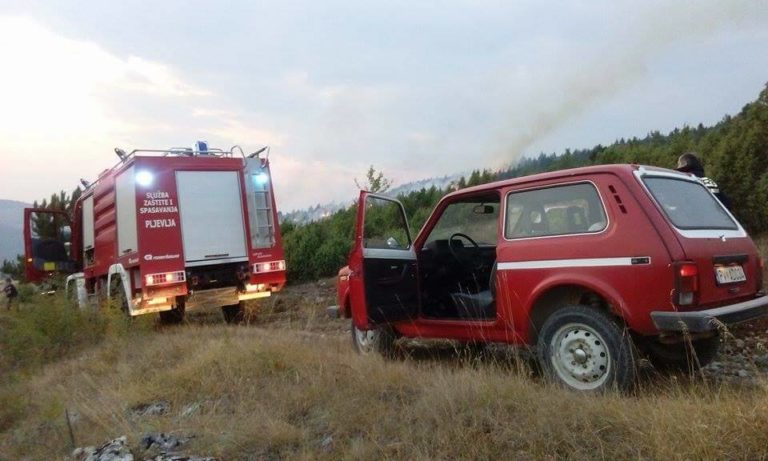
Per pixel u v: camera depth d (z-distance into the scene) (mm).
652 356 5582
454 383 4609
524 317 5312
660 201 4789
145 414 5383
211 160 11500
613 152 17000
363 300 6152
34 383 7543
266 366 5883
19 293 13406
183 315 11609
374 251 6355
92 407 5730
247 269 11664
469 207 6715
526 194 5512
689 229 4723
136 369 6965
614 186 4871
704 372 5453
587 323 4738
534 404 4090
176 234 10945
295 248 17859
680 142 16938
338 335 8602
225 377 5797
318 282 16625
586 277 4859
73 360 8508
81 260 14609
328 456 4043
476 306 6059
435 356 6859
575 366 4824
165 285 10703
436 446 3854
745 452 3156
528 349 5695
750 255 5230
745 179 13086
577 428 3725
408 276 6688
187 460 4215
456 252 6812
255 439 4387
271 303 13188
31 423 6062
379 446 3955
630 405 3990
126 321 9844
